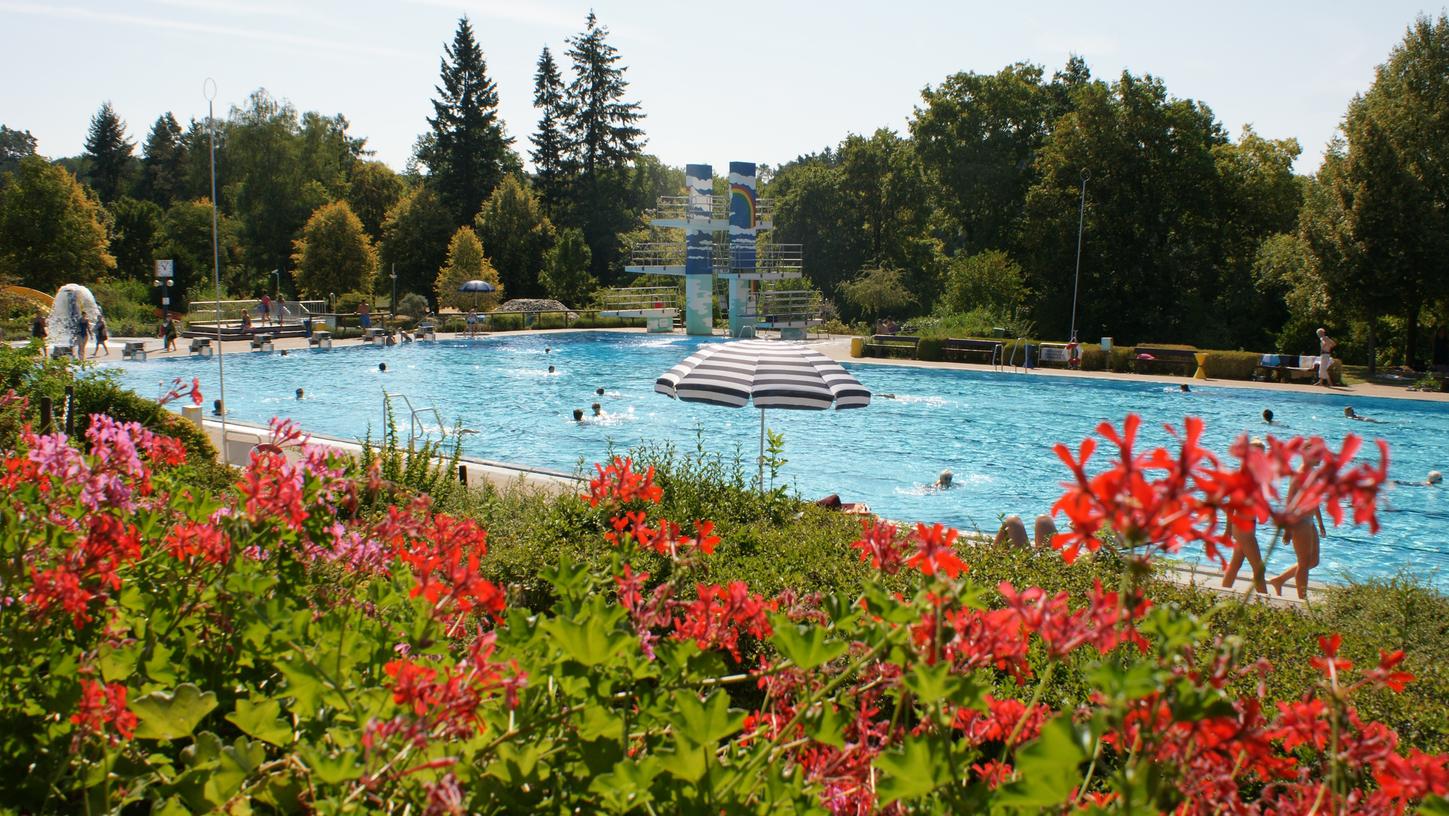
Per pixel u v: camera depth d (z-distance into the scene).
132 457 2.84
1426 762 1.31
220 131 65.50
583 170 62.34
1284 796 1.50
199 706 1.75
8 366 11.09
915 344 31.73
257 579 2.17
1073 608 5.49
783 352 11.70
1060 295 41.66
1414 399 22.52
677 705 1.47
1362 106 28.69
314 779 1.63
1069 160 40.69
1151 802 1.14
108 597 2.11
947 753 1.37
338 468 2.64
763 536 7.18
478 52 60.34
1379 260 27.66
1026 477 15.49
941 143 46.50
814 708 1.65
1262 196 42.09
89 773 1.74
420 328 39.34
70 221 43.44
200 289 47.75
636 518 2.31
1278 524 1.07
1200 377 26.84
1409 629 5.81
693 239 40.47
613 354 33.75
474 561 2.31
